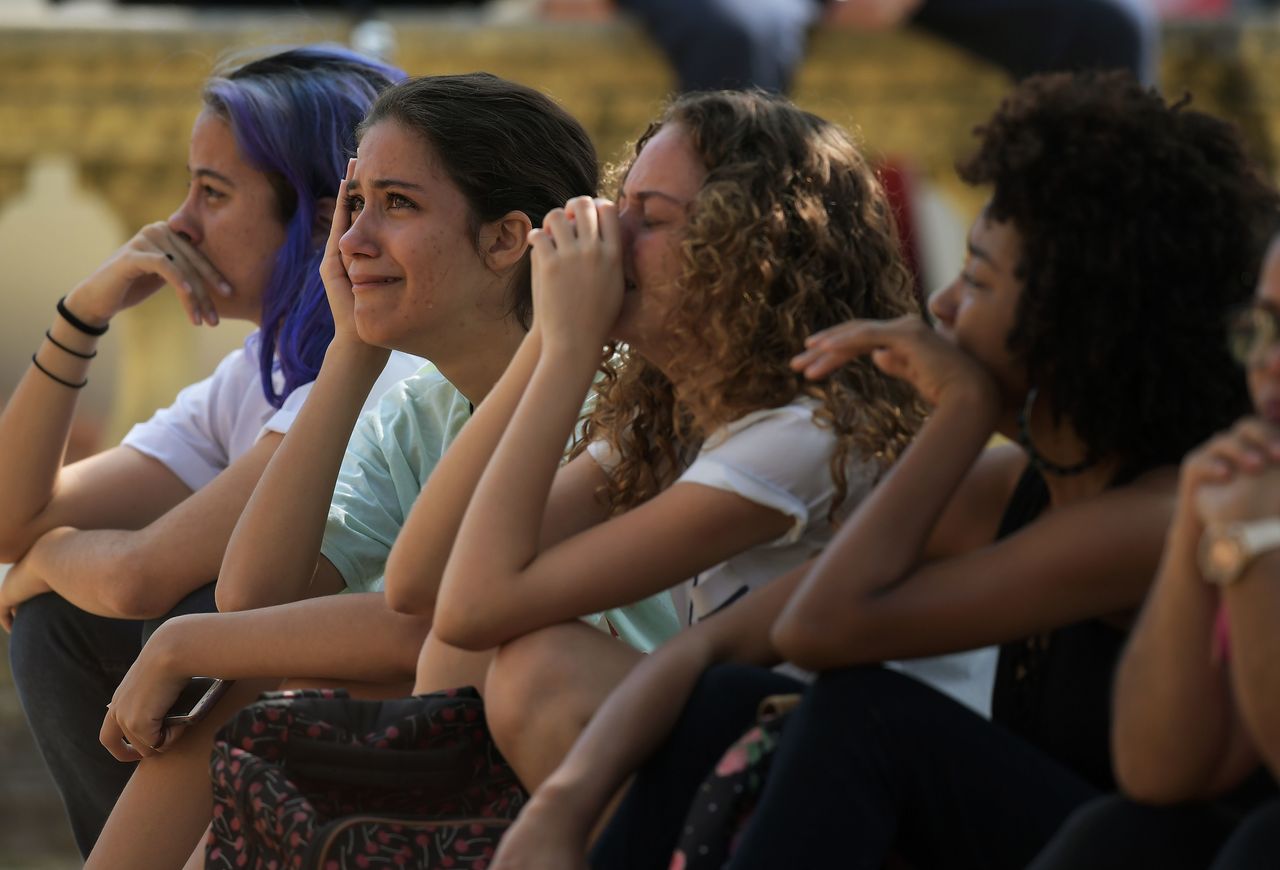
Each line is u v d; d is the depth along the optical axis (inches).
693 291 284.0
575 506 311.4
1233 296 241.9
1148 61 757.3
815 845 227.5
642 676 254.7
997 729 237.3
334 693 284.7
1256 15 931.3
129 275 401.1
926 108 823.7
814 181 290.7
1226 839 217.2
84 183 830.5
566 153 350.0
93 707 395.5
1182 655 213.0
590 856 253.3
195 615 328.8
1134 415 243.6
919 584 239.3
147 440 420.2
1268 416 209.8
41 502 404.8
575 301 283.0
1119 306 240.2
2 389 841.5
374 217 339.0
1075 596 238.2
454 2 848.9
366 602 320.5
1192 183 240.8
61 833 804.6
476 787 279.9
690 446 306.8
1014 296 245.1
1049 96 247.0
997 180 246.7
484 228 338.0
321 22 811.4
